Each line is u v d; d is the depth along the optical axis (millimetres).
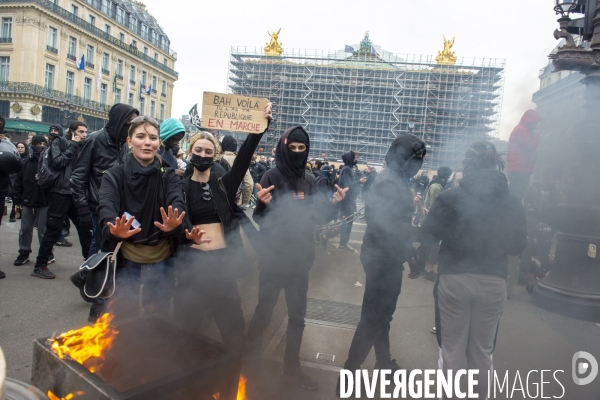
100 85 36812
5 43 29609
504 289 2242
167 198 2471
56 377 1625
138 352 1977
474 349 2289
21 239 4793
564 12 4145
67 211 4406
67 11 32062
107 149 3498
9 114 29891
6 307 3531
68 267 4898
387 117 22031
